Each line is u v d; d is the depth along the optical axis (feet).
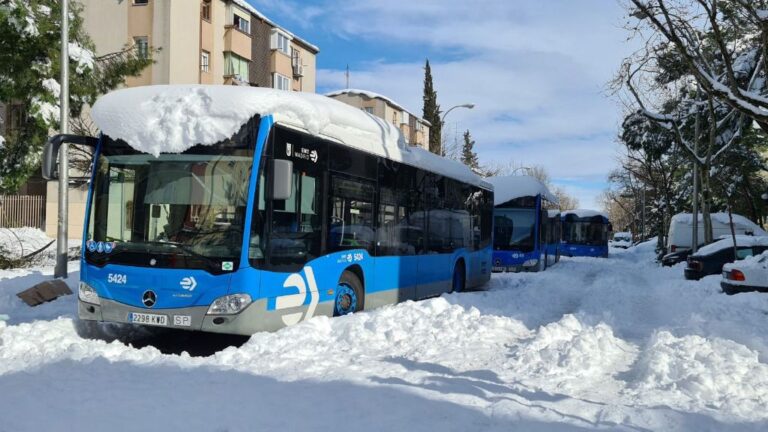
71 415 14.94
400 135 37.93
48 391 16.83
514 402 16.24
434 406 15.92
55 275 42.22
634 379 20.48
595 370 21.27
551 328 26.61
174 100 25.04
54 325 26.30
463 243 48.93
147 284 24.20
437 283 43.16
